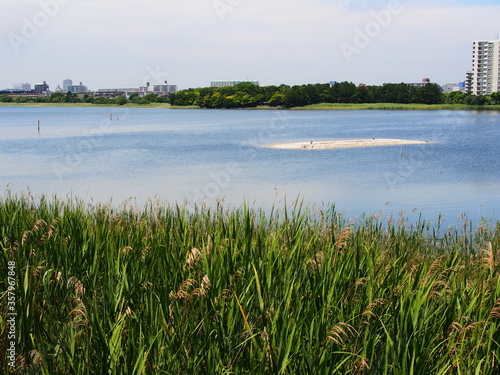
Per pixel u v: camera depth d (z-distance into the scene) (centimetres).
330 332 494
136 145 6312
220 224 848
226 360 509
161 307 539
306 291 612
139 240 805
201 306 553
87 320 502
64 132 8356
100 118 13575
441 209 2350
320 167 4144
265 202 2505
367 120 11675
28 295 533
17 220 895
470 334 554
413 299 558
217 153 5288
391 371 496
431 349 518
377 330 533
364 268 677
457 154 5009
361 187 3125
